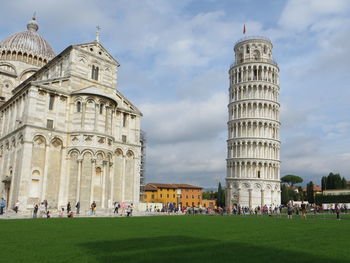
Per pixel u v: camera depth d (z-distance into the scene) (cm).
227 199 10444
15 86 7838
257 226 3020
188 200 15762
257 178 10056
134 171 6431
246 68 11006
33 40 8394
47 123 5241
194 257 1391
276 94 11050
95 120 5422
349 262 1336
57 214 4744
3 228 2450
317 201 11662
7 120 6053
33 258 1330
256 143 10312
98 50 6150
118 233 2247
